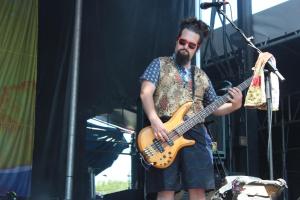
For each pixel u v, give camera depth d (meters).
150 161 2.24
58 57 4.41
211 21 4.62
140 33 4.84
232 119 4.48
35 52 4.23
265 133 7.38
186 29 2.40
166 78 2.38
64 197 3.94
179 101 2.36
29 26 4.27
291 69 6.61
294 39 5.45
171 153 2.25
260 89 2.77
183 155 2.30
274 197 2.67
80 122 4.38
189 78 2.42
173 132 2.26
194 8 4.47
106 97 4.61
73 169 4.00
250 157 4.39
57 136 4.23
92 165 4.58
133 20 4.85
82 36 4.56
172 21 4.81
